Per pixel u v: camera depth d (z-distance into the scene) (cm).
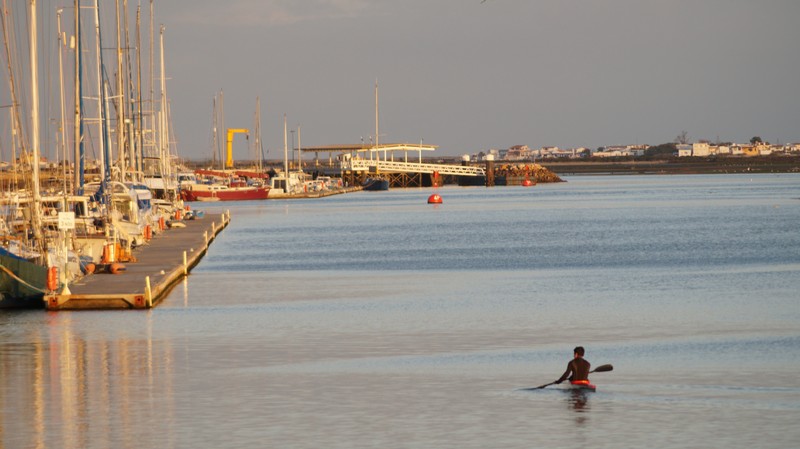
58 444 4800
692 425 5044
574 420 5144
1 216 9638
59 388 5903
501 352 6925
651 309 8794
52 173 13125
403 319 8344
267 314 8612
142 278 10012
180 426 5078
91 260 10762
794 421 5103
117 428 5056
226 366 6488
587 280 11150
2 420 5212
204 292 10056
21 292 8712
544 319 8288
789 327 7800
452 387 5866
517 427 5028
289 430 5003
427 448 4709
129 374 6266
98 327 7925
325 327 7950
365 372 6284
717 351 6881
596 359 6656
